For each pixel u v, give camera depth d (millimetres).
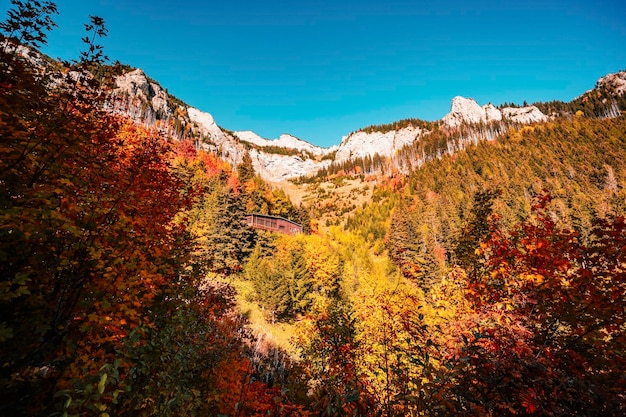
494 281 8406
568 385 4602
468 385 4754
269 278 36469
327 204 191750
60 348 4891
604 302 5504
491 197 10352
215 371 10641
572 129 189500
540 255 6566
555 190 109812
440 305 10797
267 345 24484
